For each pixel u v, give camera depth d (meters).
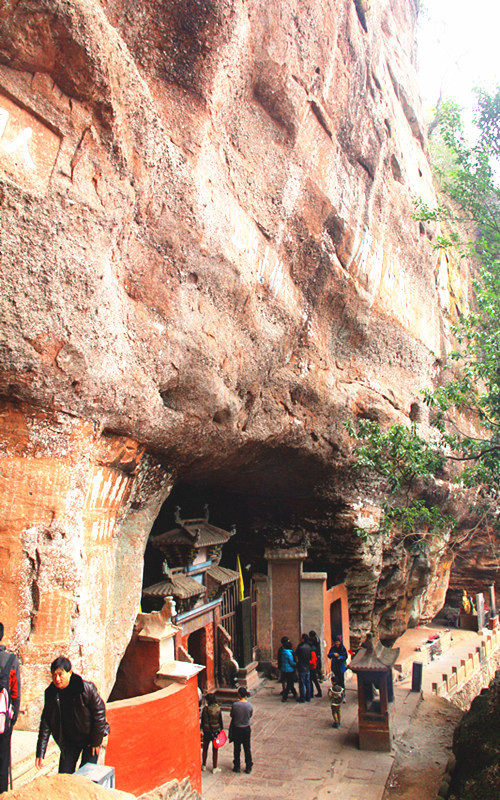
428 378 22.62
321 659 18.25
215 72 10.19
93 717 5.34
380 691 13.47
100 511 8.84
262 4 11.30
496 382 15.25
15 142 6.77
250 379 12.16
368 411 17.77
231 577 15.93
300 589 18.80
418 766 12.77
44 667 7.09
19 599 7.11
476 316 16.94
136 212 8.72
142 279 9.09
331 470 16.84
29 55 6.78
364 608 20.66
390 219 19.58
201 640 14.93
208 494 18.00
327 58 13.86
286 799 10.86
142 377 8.88
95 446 8.23
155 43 9.62
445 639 27.22
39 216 6.84
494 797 10.87
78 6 6.79
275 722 14.80
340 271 15.87
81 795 4.04
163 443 10.03
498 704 12.54
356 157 16.27
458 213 30.27
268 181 12.88
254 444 13.24
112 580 9.07
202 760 12.21
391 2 24.47
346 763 12.51
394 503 20.48
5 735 4.79
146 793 7.70
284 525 18.95
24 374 6.92
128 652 10.25
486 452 15.77
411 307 21.34
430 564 23.98
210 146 10.75
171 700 9.16
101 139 7.64
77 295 7.34
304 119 13.52
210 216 10.35
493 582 32.28
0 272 6.52
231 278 11.13
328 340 16.72
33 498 7.31
